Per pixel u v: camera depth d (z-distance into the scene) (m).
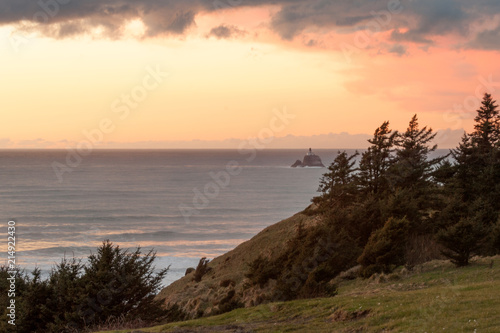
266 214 154.00
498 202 42.03
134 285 22.14
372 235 30.80
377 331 14.12
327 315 17.06
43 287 22.00
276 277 33.78
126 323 20.92
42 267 75.75
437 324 13.41
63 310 21.52
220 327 16.98
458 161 46.28
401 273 26.94
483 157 45.66
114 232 119.00
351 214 39.97
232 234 119.44
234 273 48.31
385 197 43.53
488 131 48.88
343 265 32.47
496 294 15.96
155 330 17.33
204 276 55.53
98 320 21.02
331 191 49.66
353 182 48.62
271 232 60.06
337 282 29.83
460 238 26.02
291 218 63.78
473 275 22.77
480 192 42.97
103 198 185.62
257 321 17.59
